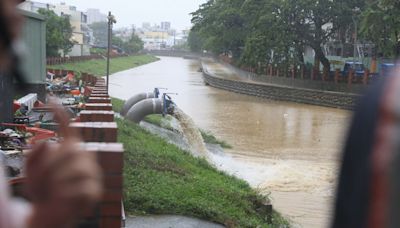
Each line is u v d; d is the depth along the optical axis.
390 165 0.98
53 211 1.03
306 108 36.22
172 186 8.61
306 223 10.23
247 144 20.53
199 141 18.67
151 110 19.22
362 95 1.11
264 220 9.04
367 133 1.05
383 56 39.19
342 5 40.72
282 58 43.78
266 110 34.25
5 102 11.54
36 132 10.65
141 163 9.80
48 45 56.66
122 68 83.19
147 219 6.98
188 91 49.47
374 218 1.00
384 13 32.84
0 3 1.00
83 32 105.06
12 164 6.39
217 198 8.70
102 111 6.70
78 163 1.07
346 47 48.56
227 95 46.12
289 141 21.27
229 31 58.69
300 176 14.65
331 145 20.28
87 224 3.17
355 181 1.07
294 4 41.25
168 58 152.50
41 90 18.27
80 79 29.47
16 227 1.09
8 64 1.02
